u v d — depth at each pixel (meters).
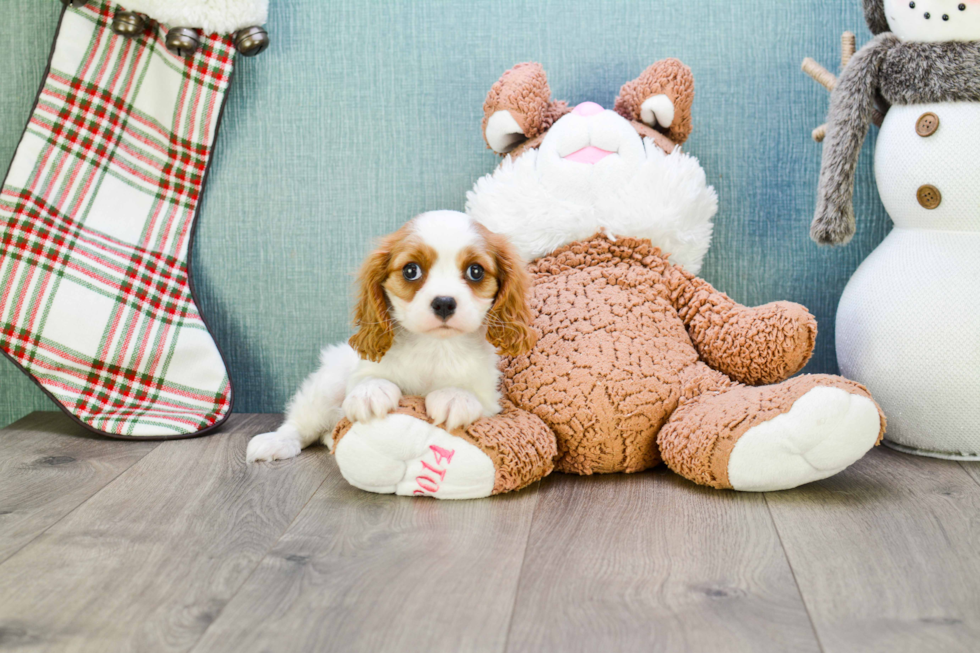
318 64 1.44
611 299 1.23
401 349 1.10
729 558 0.88
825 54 1.40
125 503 1.05
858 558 0.88
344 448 1.05
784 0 1.39
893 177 1.23
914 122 1.19
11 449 1.29
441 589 0.81
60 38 1.37
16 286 1.32
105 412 1.35
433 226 1.04
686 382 1.18
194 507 1.04
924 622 0.75
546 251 1.28
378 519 1.00
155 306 1.39
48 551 0.90
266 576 0.84
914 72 1.17
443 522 0.99
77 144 1.38
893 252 1.25
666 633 0.73
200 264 1.49
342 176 1.46
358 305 1.07
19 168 1.34
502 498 1.07
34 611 0.77
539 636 0.73
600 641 0.72
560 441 1.14
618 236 1.26
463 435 1.04
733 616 0.76
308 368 1.52
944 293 1.17
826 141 1.26
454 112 1.44
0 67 1.47
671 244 1.28
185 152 1.43
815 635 0.73
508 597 0.80
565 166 1.25
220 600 0.79
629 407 1.13
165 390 1.39
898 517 0.99
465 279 1.03
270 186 1.47
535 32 1.42
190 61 1.40
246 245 1.48
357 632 0.73
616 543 0.92
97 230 1.38
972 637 0.72
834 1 1.39
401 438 1.03
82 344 1.34
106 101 1.39
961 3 1.11
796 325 1.16
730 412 1.07
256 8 1.37
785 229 1.44
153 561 0.88
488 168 1.45
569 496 1.08
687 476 1.10
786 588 0.81
